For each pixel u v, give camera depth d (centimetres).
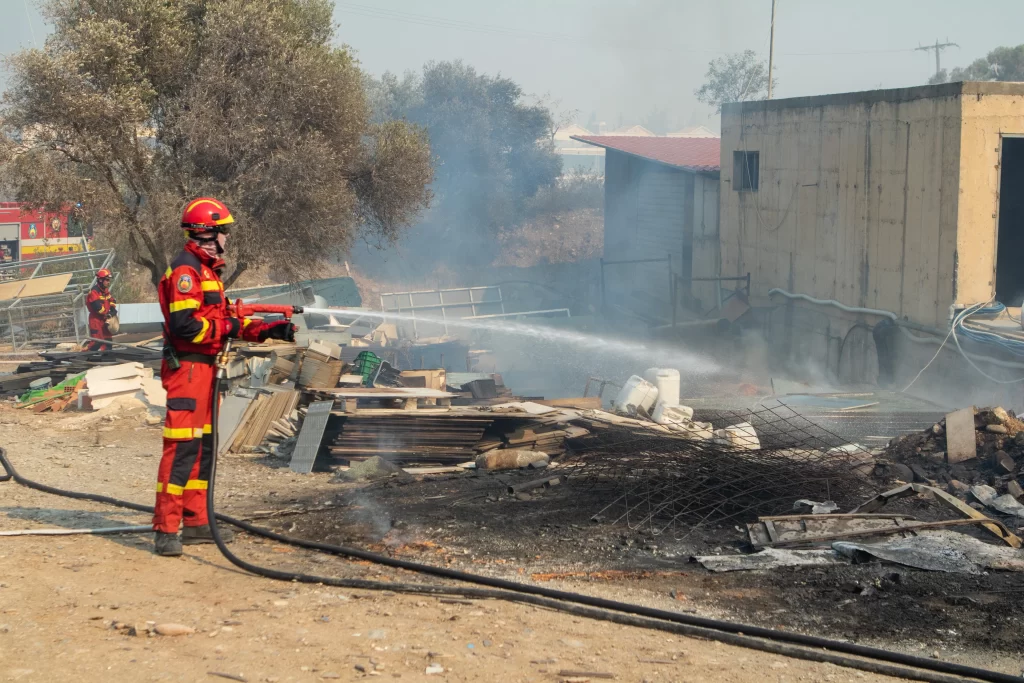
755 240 2211
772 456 877
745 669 411
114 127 1437
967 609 551
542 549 639
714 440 961
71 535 562
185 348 538
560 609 489
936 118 1545
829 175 1877
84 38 1434
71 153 1464
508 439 943
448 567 588
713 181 2533
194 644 374
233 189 1534
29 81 1400
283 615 429
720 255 2405
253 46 1567
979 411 952
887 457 948
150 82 1534
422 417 922
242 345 1157
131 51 1455
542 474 853
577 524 700
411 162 1867
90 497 675
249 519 678
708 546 663
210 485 543
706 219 2584
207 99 1520
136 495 718
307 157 1530
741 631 477
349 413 916
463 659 381
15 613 396
